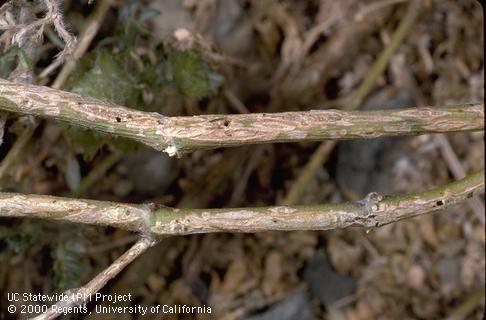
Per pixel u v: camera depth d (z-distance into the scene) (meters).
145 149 0.24
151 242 0.17
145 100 0.20
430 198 0.17
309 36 0.26
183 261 0.24
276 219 0.17
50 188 0.24
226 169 0.25
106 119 0.16
